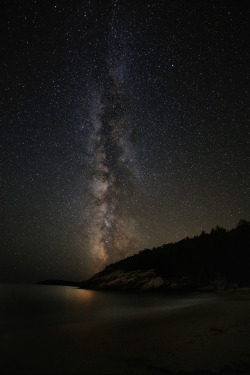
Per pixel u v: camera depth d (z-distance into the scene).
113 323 15.33
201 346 10.12
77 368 8.02
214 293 29.16
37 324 15.66
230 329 12.56
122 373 7.68
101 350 9.78
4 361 8.58
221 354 9.27
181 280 34.88
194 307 19.73
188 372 7.85
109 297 31.19
